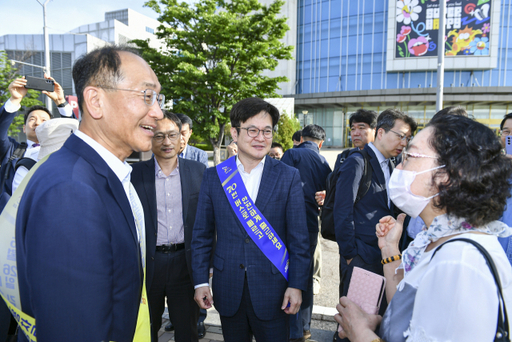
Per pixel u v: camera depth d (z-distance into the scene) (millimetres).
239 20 13805
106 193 971
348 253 2154
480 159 809
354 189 2154
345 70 32562
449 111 2221
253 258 1736
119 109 1013
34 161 1913
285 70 34750
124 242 979
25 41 21344
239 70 14773
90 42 20703
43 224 787
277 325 1760
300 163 2904
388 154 2242
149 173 2160
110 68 997
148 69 1078
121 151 1116
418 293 819
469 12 28344
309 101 32938
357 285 1406
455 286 735
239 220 1763
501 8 28562
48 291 770
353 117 3201
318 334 2689
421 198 912
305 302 2564
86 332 793
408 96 29547
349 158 2268
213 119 14953
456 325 719
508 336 711
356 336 1078
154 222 2080
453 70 29688
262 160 1893
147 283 2016
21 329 921
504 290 738
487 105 30438
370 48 31500
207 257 1918
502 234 860
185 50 13641
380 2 30766
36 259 776
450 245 798
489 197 796
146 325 1136
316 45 33750
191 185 2238
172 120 2186
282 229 1831
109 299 866
